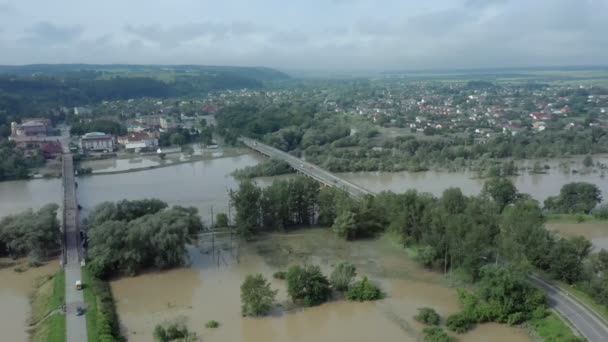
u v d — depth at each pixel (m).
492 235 138.50
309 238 173.75
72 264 141.88
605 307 112.44
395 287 132.75
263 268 147.25
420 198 164.75
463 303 118.19
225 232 178.38
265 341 106.06
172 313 119.06
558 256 127.56
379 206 176.75
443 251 141.88
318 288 122.94
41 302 123.12
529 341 104.31
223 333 109.38
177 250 144.00
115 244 139.25
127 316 117.69
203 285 135.38
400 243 165.62
